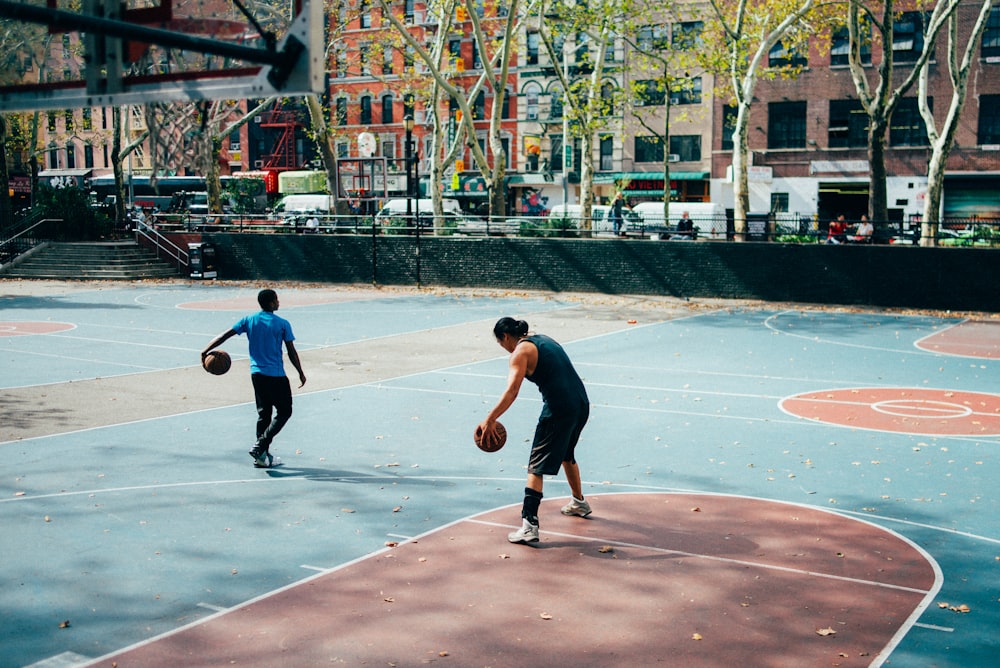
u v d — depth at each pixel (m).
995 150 44.28
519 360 7.55
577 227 34.31
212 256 37.19
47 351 18.88
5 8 3.61
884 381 15.45
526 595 6.55
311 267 35.31
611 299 29.12
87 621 6.13
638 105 52.56
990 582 6.82
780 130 48.97
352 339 20.42
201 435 11.62
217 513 8.48
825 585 6.75
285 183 54.72
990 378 15.77
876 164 28.58
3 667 5.45
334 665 5.47
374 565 7.14
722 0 35.34
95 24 3.82
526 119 57.09
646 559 7.29
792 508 8.66
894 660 5.56
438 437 11.51
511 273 31.91
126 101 4.79
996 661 5.55
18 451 10.76
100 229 42.25
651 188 53.75
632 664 5.48
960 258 25.45
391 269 33.81
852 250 26.72
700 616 6.20
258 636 5.88
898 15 32.88
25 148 53.84
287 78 4.46
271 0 4.59
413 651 5.66
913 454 10.70
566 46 53.25
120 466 10.12
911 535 7.88
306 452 10.77
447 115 58.44
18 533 7.91
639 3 43.72
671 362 17.31
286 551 7.46
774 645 5.75
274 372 9.96
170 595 6.56
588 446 11.07
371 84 60.41
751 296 28.20
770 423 12.30
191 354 18.50
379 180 53.56
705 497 9.02
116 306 27.62
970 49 27.38
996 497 8.99
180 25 4.64
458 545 7.61
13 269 38.12
